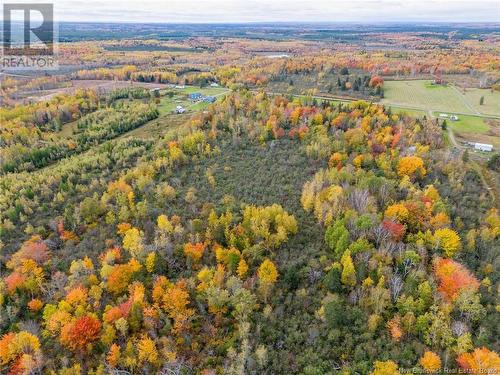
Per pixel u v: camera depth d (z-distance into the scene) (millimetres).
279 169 119688
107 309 70250
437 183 108438
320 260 79562
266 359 60906
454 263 74688
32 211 106938
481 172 121688
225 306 70938
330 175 106500
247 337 64625
